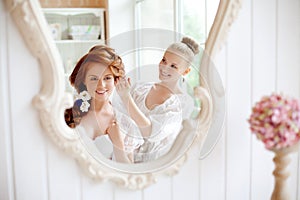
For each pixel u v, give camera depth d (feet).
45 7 3.70
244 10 4.32
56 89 3.74
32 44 3.64
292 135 3.56
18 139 3.79
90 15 3.86
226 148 4.46
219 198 4.51
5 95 3.71
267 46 4.47
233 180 4.54
